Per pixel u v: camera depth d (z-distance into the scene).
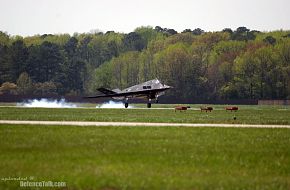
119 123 108.12
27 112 158.25
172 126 100.19
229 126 104.81
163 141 74.62
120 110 191.00
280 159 63.22
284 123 120.25
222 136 83.12
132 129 90.50
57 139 74.06
